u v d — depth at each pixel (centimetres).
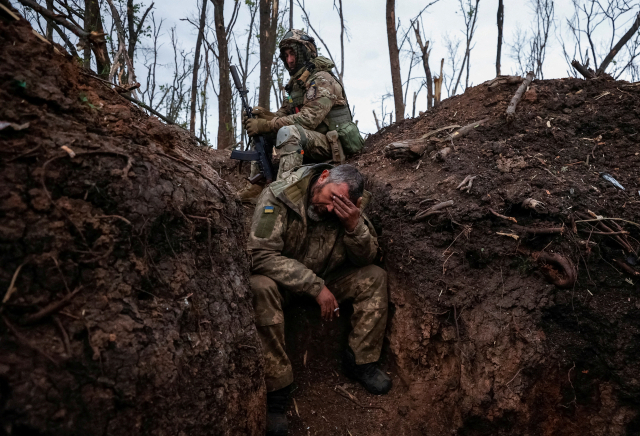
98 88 214
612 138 338
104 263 164
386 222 299
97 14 388
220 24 654
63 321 149
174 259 188
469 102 414
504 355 241
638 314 247
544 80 410
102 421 150
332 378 277
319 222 268
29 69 170
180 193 193
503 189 288
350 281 275
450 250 270
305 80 394
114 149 177
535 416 239
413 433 252
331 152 384
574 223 264
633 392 236
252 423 211
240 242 231
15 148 153
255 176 371
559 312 247
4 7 168
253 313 227
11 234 144
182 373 176
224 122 663
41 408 137
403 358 269
